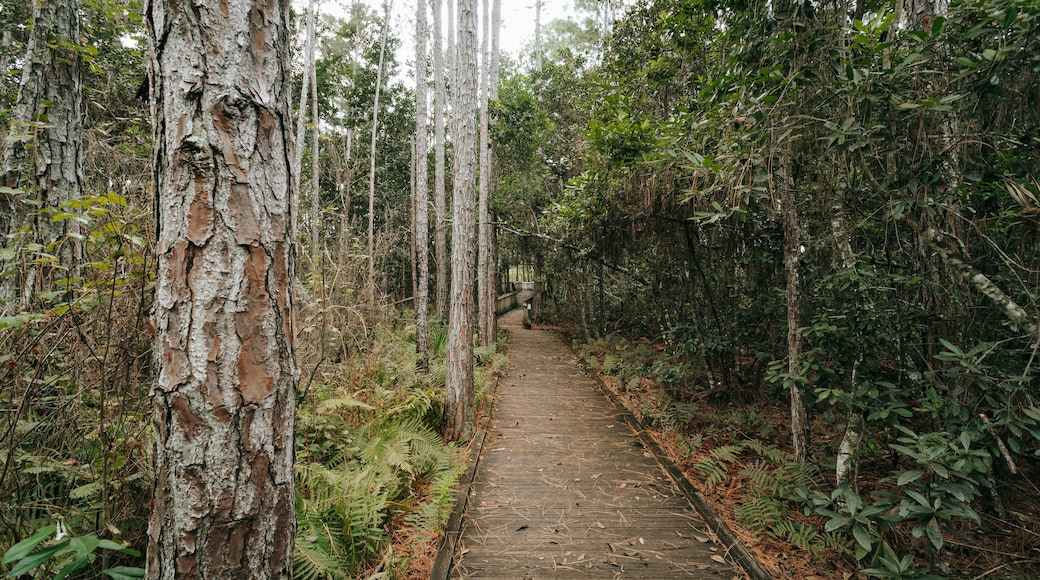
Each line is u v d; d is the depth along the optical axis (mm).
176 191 1209
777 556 2887
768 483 3602
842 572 2711
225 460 1218
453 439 4996
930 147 2570
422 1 8836
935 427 3211
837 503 2973
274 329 1317
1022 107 2459
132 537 2086
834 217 3199
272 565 1304
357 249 7211
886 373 4074
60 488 2176
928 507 2154
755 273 5836
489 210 11922
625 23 7355
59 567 1830
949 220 2732
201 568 1198
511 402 6691
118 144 3525
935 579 2162
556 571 2758
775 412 5711
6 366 1991
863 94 2523
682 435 4902
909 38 2584
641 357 8594
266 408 1287
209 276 1210
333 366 4930
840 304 3279
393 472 3465
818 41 2889
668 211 5637
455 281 5168
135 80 4957
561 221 8375
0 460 1932
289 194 1394
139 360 2172
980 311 2818
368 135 16484
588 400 6789
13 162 2732
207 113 1210
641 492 3805
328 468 3578
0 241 2713
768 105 3158
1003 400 2303
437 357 8695
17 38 5555
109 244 2002
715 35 5074
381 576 2396
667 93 7039
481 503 3607
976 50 2350
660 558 2891
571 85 12305
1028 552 2748
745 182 3713
